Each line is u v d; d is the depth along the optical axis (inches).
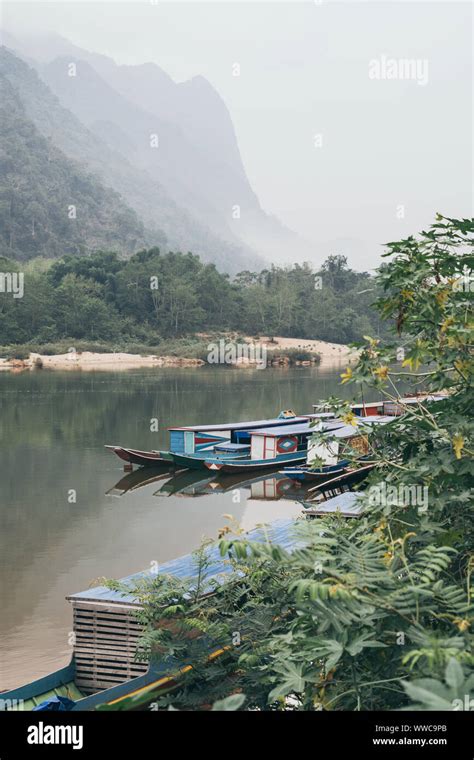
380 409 1409.9
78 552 761.0
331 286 6250.0
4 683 440.8
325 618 182.5
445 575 224.4
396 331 257.1
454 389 260.5
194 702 294.8
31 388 2485.2
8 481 1115.9
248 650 300.5
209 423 1696.6
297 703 283.7
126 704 167.3
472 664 166.2
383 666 205.8
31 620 561.0
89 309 4753.9
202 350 4397.1
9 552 757.9
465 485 239.3
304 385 2682.1
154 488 1099.9
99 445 1430.9
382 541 226.8
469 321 236.4
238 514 946.1
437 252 248.2
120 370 3582.7
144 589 347.9
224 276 5831.7
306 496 1069.8
